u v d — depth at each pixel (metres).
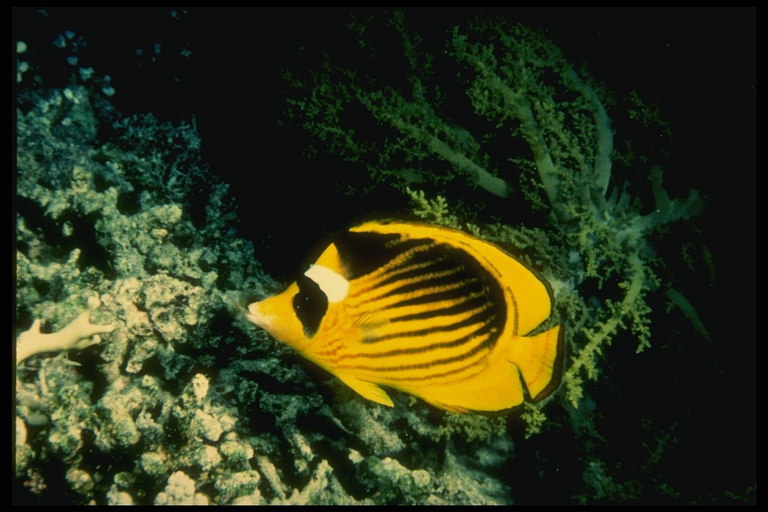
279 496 0.72
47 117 1.03
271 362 0.81
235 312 0.86
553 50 0.88
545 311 0.49
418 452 0.83
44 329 0.73
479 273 0.50
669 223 0.92
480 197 0.92
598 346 0.82
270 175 1.13
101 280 0.84
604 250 0.84
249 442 0.75
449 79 0.95
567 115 0.91
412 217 0.83
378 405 0.85
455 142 0.88
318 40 1.01
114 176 0.99
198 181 1.10
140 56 1.26
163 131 1.12
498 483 0.93
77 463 0.67
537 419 0.73
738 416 0.89
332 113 0.88
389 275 0.51
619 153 0.92
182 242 0.96
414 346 0.51
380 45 0.93
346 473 0.79
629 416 0.97
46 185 0.90
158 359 0.76
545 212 0.88
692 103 0.98
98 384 0.73
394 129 0.88
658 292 0.92
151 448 0.68
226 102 1.22
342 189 0.96
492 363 0.50
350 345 0.51
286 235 1.13
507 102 0.83
